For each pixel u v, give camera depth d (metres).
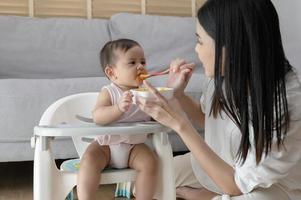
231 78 0.95
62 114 1.20
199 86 1.72
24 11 2.43
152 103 0.98
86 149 1.16
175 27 2.41
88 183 1.05
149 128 1.01
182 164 1.40
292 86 1.00
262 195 1.03
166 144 1.10
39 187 1.01
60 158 1.66
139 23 2.37
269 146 0.96
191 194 1.36
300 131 0.98
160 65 2.32
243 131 0.98
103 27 2.35
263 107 0.94
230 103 0.99
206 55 1.01
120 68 1.14
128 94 1.02
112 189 1.68
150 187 1.09
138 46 1.17
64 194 1.07
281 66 0.96
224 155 1.19
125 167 1.14
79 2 2.50
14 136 1.59
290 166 1.00
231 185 1.02
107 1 2.55
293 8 2.50
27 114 1.59
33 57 2.18
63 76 2.21
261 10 0.94
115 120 1.05
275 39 0.96
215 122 1.23
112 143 1.10
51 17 2.44
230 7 0.94
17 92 1.59
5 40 2.16
